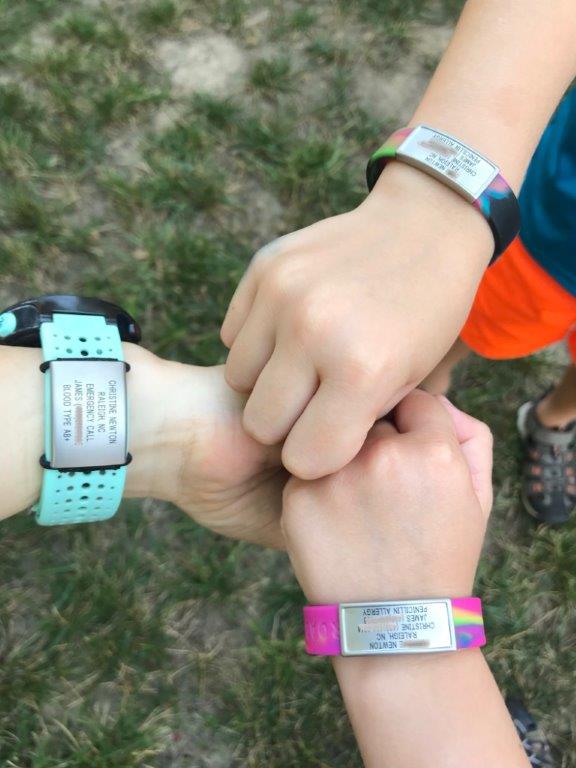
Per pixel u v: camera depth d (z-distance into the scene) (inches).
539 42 10.4
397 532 9.5
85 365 10.4
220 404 11.9
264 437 9.5
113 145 25.6
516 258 16.1
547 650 21.9
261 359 9.6
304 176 25.7
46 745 19.0
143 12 27.6
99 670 19.8
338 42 28.4
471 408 24.2
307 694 20.5
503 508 23.4
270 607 21.2
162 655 20.2
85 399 10.3
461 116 10.4
